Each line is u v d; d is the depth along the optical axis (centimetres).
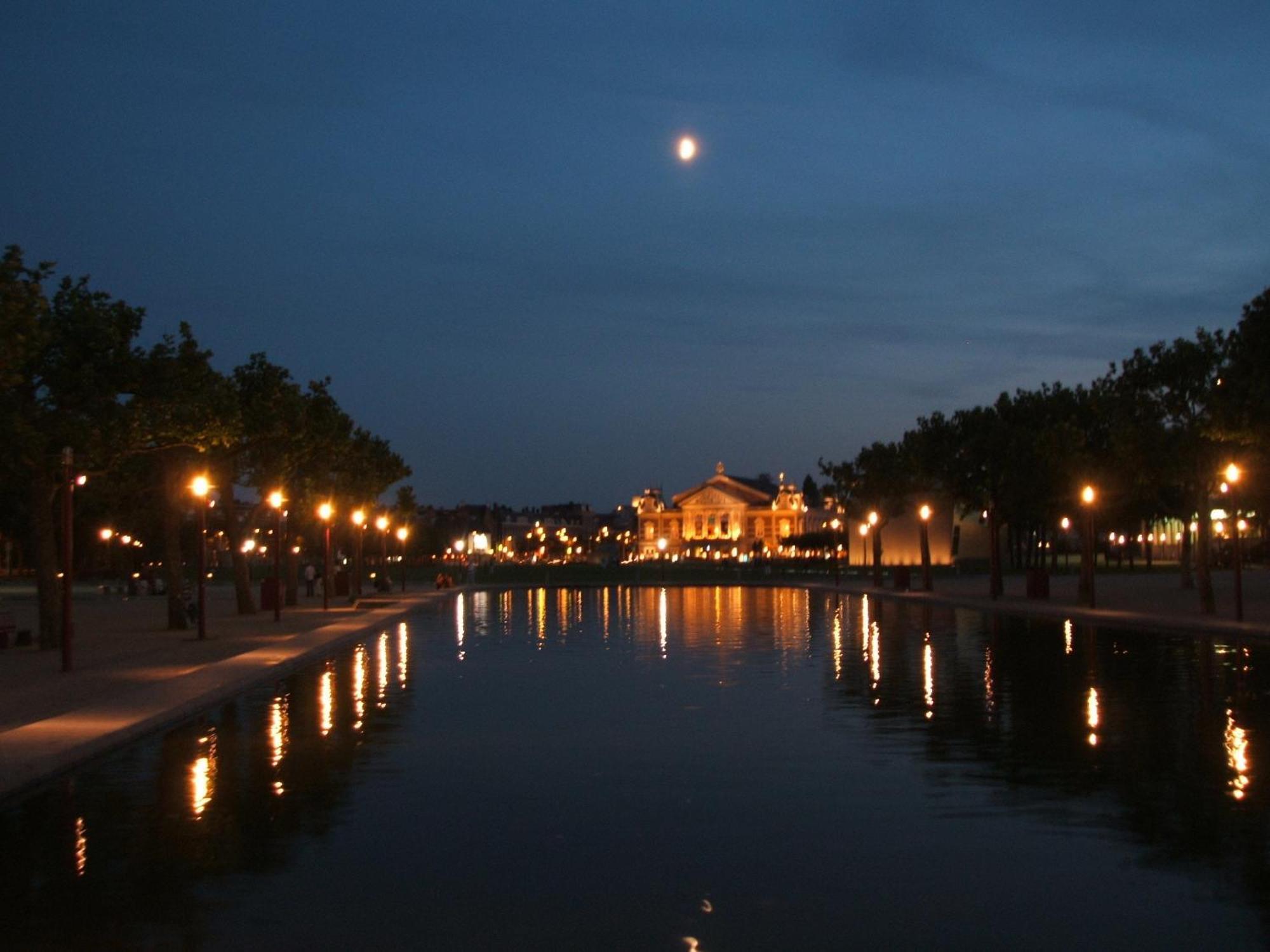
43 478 3506
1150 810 1360
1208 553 4553
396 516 10162
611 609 6272
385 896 1049
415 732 1967
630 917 987
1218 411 3941
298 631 4297
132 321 3531
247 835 1277
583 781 1544
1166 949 909
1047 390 6956
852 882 1083
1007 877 1097
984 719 2066
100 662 3148
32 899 1055
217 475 5256
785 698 2378
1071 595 6388
